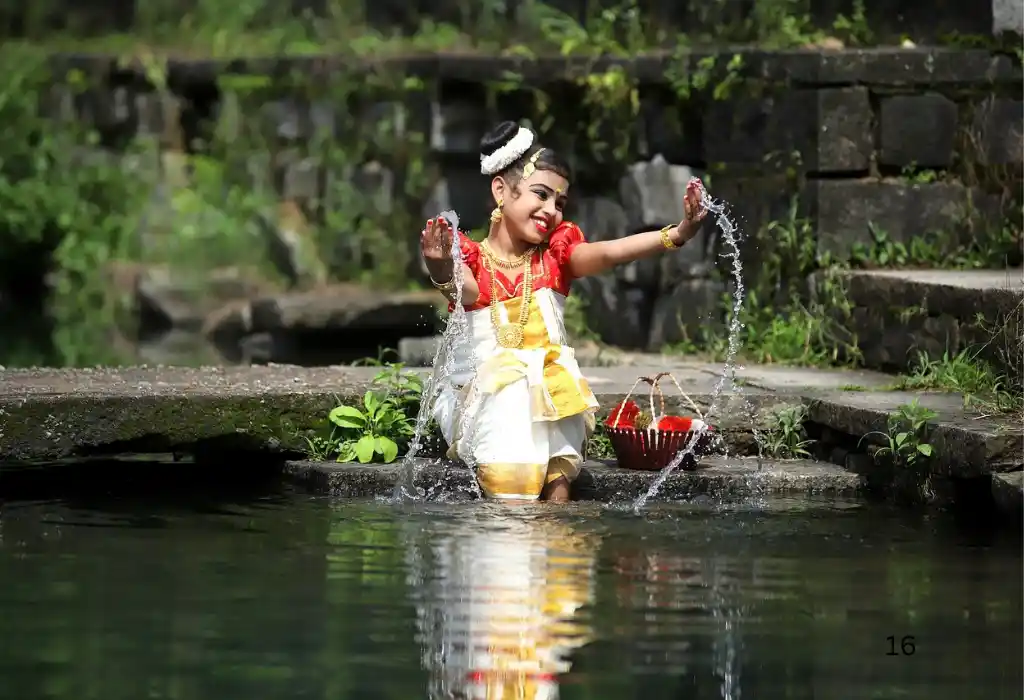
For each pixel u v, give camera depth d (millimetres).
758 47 18859
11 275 25578
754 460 13664
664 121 19375
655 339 19109
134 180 25016
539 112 20328
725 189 18875
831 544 10680
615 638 8203
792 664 7793
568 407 12305
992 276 16141
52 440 12922
